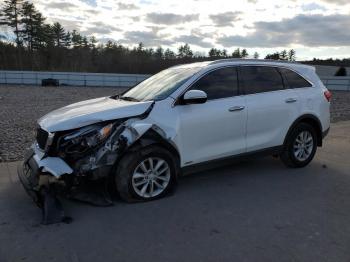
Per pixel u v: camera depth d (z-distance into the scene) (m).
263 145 5.62
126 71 74.31
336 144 8.31
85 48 85.00
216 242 3.58
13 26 69.81
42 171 4.12
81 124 4.25
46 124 4.41
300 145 6.13
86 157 4.21
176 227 3.90
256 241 3.60
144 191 4.55
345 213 4.31
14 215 4.21
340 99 24.69
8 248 3.46
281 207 4.48
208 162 5.09
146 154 4.45
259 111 5.46
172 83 5.08
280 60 6.13
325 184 5.37
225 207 4.46
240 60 5.56
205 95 4.72
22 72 46.34
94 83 45.75
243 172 5.93
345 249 3.45
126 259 3.28
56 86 42.91
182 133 4.75
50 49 77.00
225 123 5.12
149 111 4.58
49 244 3.54
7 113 14.84
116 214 4.21
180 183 5.35
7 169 6.10
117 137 4.28
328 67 60.75
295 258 3.29
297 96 5.96
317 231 3.83
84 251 3.41
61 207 4.12
